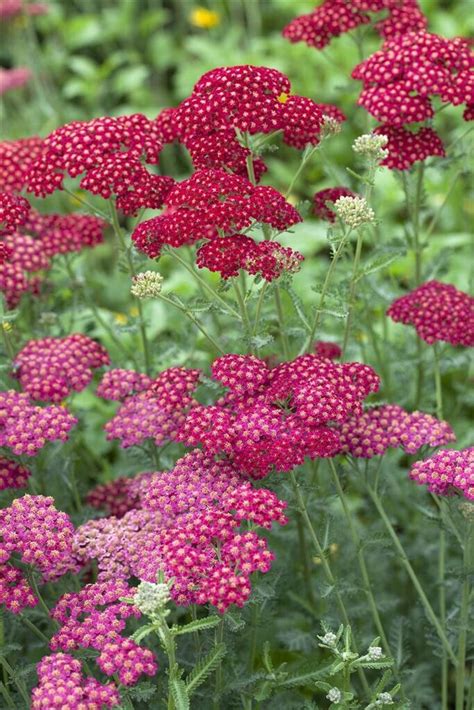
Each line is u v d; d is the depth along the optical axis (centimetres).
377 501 110
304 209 114
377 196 147
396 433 109
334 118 118
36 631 105
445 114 170
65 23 209
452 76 115
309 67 188
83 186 110
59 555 102
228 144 110
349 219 108
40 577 109
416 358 123
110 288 149
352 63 186
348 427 109
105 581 104
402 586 124
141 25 212
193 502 105
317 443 103
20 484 109
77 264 142
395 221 158
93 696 97
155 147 113
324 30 125
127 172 110
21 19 192
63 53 204
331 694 100
